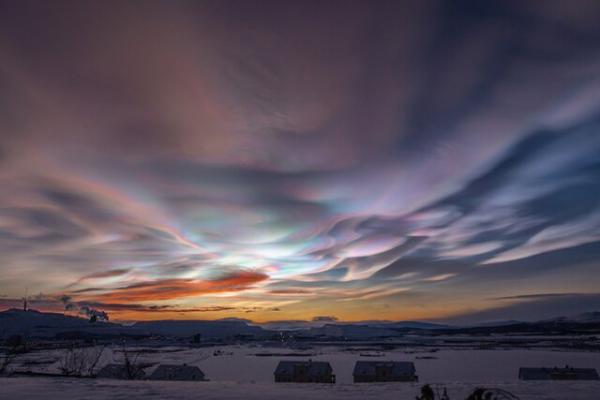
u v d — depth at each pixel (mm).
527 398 12094
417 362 141000
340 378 93812
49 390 13383
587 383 15414
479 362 135500
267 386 14727
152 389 13766
